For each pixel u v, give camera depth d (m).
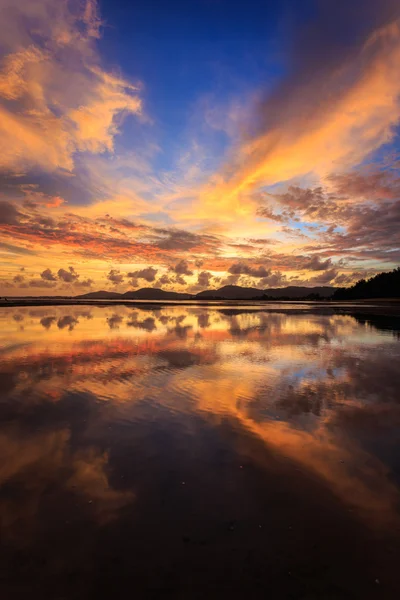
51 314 29.83
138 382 7.76
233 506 3.35
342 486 3.72
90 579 2.49
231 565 2.64
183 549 2.79
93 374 8.45
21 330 17.28
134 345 12.95
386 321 25.77
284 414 5.87
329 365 9.70
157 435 4.97
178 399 6.60
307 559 2.71
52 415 5.72
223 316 30.73
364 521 3.16
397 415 5.82
